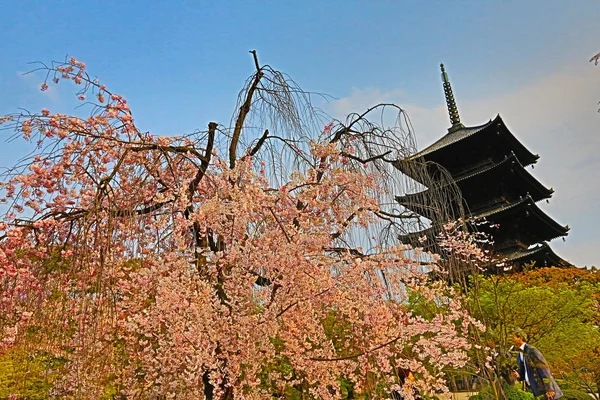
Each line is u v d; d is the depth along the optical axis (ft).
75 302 10.39
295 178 11.85
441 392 12.58
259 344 11.36
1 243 10.88
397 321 12.12
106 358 11.49
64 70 12.41
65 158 12.13
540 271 42.52
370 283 12.00
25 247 11.00
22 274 10.58
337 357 12.28
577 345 26.58
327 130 14.93
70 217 11.51
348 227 12.69
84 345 10.05
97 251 9.93
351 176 11.89
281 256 10.82
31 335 10.69
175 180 11.55
